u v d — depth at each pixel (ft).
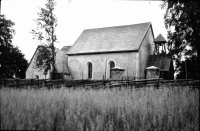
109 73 95.04
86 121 14.51
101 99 21.75
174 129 14.85
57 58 107.14
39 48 94.99
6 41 135.33
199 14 61.46
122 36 100.42
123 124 14.71
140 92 31.27
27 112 13.87
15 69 141.59
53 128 12.71
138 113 17.01
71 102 19.08
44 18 91.09
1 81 52.03
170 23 77.82
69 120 13.44
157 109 17.89
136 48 87.71
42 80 51.80
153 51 104.73
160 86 38.37
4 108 14.19
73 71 105.29
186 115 18.03
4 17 135.33
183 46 77.87
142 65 91.66
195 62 92.84
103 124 14.37
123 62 90.89
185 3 61.82
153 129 14.62
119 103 19.38
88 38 112.27
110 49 95.09
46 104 17.17
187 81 39.19
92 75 98.99
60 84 49.67
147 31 98.37
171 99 24.41
